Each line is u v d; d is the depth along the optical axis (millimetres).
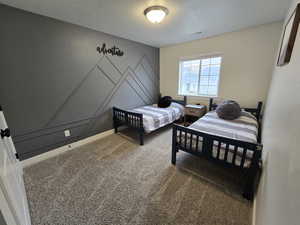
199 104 3857
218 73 3451
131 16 2174
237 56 3016
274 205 751
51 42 2195
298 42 958
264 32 2629
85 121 2826
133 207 1430
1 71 1808
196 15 2176
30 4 1778
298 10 1096
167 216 1334
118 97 3396
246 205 1432
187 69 4008
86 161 2229
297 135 599
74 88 2572
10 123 1945
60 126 2471
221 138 1590
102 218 1325
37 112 2180
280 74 1517
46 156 2338
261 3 1857
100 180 1808
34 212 1380
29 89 2062
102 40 2871
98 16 2160
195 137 1930
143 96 4090
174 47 4008
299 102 672
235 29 2828
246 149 1438
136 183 1753
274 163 951
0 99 1841
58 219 1316
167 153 2451
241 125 2289
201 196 1548
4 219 604
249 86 2990
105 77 3043
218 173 1911
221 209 1394
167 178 1832
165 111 3426
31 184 1736
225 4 1872
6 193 734
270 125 1492
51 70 2248
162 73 4492
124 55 3365
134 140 2990
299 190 467
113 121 3379
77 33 2486
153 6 1859
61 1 1735
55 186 1707
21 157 2088
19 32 1893
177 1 1780
